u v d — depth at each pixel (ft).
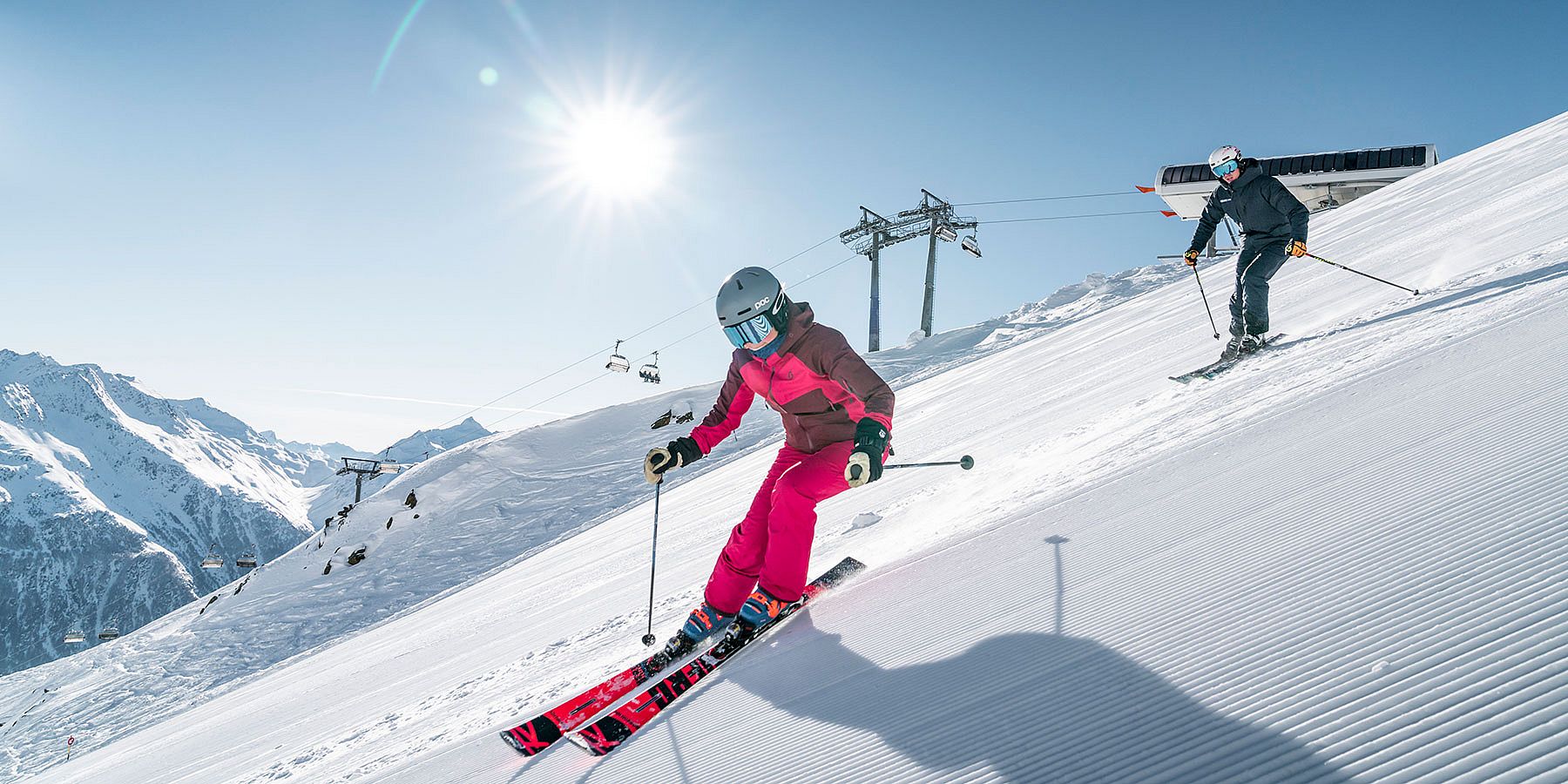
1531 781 3.34
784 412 9.65
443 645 31.30
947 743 5.27
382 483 186.29
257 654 95.30
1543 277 12.97
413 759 9.86
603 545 50.31
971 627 6.93
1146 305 53.88
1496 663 4.11
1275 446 8.79
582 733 7.78
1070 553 7.81
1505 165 38.24
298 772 14.93
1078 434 16.74
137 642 112.57
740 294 9.09
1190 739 4.48
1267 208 19.03
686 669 8.47
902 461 26.73
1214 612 5.67
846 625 8.26
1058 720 5.09
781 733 6.30
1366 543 5.87
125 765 36.11
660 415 140.97
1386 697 4.21
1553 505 5.36
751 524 9.47
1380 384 9.67
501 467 130.52
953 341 128.06
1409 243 27.71
